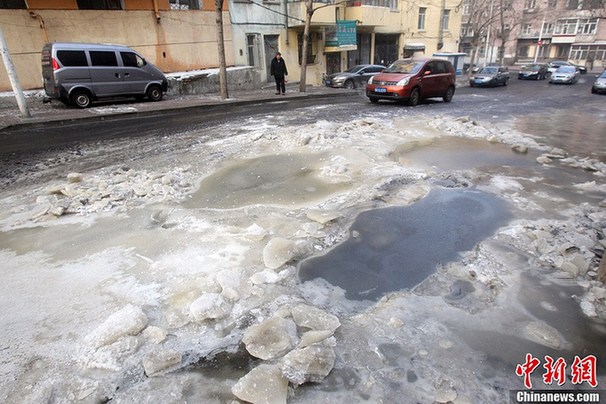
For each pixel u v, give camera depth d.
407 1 29.20
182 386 2.19
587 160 6.60
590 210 4.51
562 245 3.56
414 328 2.62
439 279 3.21
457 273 3.26
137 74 13.49
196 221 4.16
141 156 6.91
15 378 2.22
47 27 14.20
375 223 4.17
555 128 9.98
